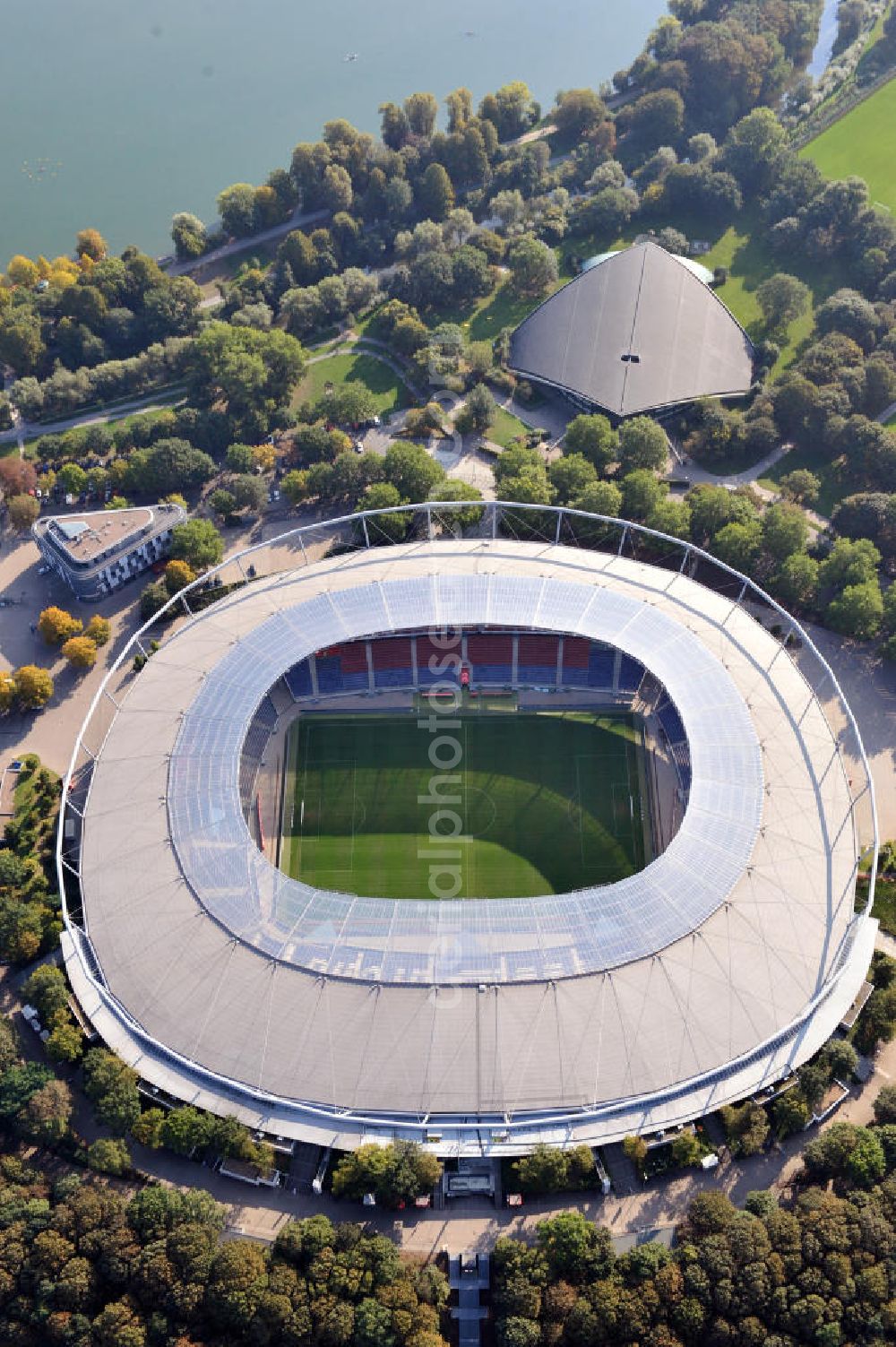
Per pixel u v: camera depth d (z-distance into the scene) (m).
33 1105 138.00
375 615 186.75
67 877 171.12
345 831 179.75
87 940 154.75
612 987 142.25
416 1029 139.62
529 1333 118.88
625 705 193.50
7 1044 145.50
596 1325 118.94
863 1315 118.50
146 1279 122.62
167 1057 143.12
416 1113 134.88
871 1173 131.62
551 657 196.88
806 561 199.62
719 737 168.50
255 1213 136.25
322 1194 137.88
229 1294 120.62
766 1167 138.75
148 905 154.12
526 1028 139.25
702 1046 138.88
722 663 179.00
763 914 150.12
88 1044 149.25
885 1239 124.00
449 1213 135.50
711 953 145.88
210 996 144.88
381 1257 124.62
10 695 194.38
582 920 149.12
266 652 183.38
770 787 164.00
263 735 190.50
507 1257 125.88
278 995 143.75
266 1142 136.88
